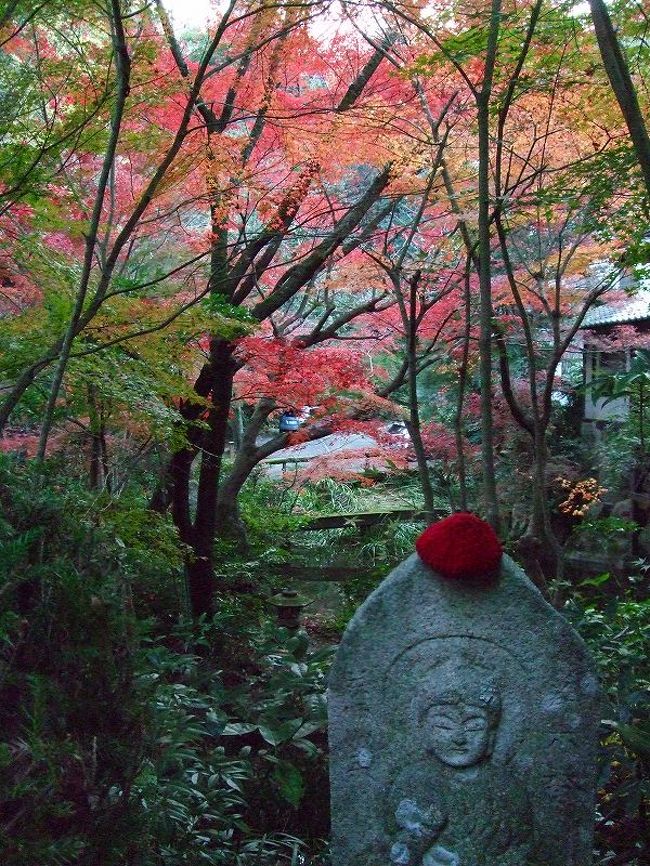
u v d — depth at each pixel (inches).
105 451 250.2
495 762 115.3
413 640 117.8
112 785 88.3
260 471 563.8
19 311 240.1
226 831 150.3
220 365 264.7
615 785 162.1
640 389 295.1
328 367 265.4
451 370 328.2
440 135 259.1
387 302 345.7
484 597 116.7
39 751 74.2
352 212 252.8
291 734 171.3
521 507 412.8
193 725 159.5
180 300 260.5
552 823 114.7
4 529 85.9
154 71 191.6
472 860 114.5
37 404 235.8
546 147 242.7
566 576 377.1
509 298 289.1
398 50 248.5
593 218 202.8
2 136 186.1
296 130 226.8
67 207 220.1
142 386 206.2
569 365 508.4
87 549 91.4
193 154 207.9
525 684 115.6
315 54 245.9
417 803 116.5
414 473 534.9
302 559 468.4
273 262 324.2
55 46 203.5
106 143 194.7
